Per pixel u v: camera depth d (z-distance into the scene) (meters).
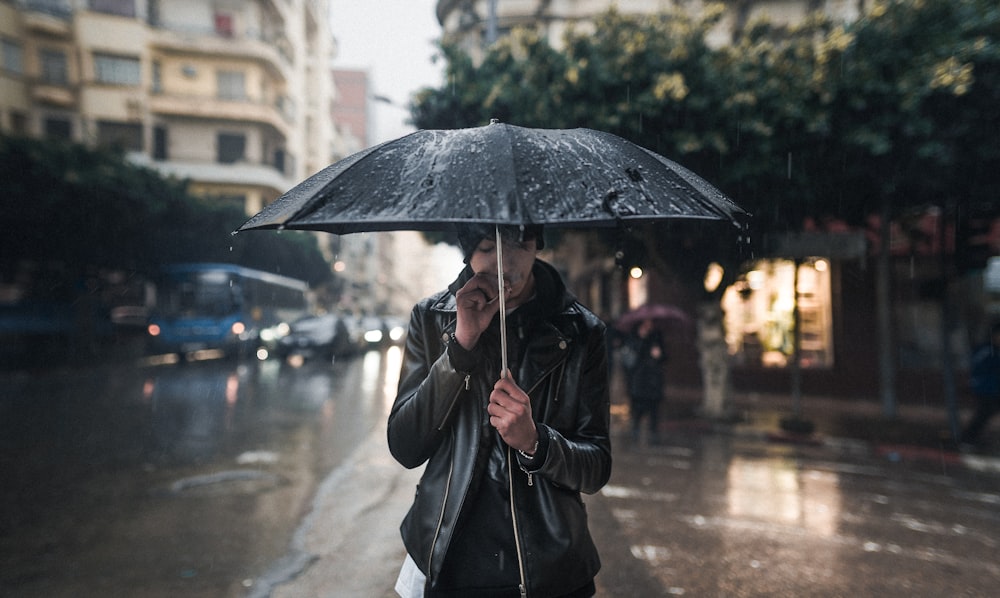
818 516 5.66
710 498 6.16
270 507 5.44
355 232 1.81
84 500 5.57
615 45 9.60
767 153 8.94
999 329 9.30
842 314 14.58
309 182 1.61
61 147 20.48
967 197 9.70
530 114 9.65
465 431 1.58
